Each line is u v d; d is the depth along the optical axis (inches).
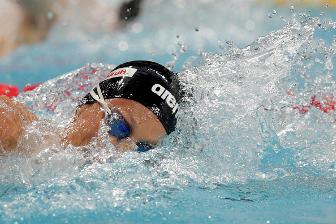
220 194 291.3
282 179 323.3
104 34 970.1
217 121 355.6
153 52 850.8
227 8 1080.8
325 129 388.5
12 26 909.2
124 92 329.7
